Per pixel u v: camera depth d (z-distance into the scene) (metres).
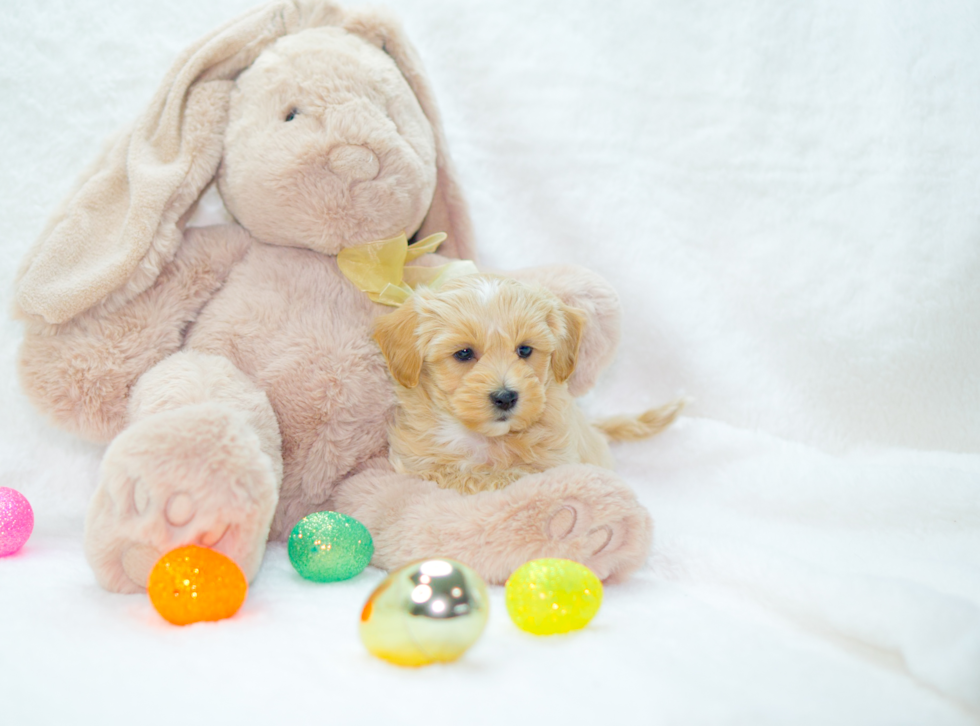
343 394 0.74
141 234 0.72
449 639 0.50
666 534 0.74
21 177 0.88
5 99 0.88
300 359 0.74
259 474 0.60
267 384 0.73
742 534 0.80
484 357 0.72
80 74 0.89
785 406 0.98
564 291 0.82
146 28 0.90
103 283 0.71
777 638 0.57
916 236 0.95
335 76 0.75
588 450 0.83
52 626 0.53
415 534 0.66
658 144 0.98
